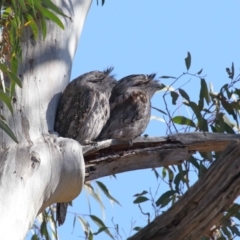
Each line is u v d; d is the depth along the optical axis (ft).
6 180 27.71
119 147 35.17
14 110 30.32
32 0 29.86
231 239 35.40
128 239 28.09
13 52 30.30
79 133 35.29
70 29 34.27
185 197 27.81
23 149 29.01
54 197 30.04
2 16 32.78
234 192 27.48
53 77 32.63
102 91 36.73
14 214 27.02
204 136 36.01
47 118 31.37
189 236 27.89
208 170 27.76
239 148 27.50
